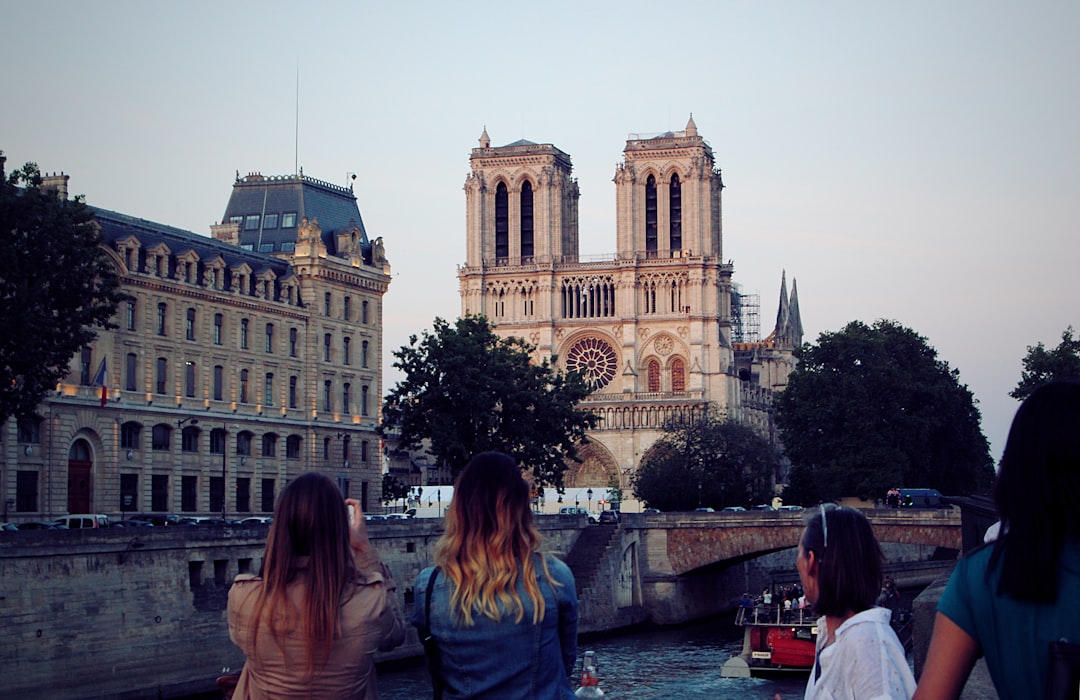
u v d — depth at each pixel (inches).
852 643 579.5
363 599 576.7
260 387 6048.2
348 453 6569.9
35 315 3565.5
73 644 3245.6
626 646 5118.1
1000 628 418.6
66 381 5039.4
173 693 3506.4
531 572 593.9
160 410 5467.5
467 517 595.8
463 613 583.2
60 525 4503.0
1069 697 398.0
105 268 3981.3
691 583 6250.0
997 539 427.2
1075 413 418.3
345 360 6589.6
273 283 6181.1
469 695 588.4
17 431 4815.5
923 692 429.7
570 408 6067.9
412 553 4670.3
